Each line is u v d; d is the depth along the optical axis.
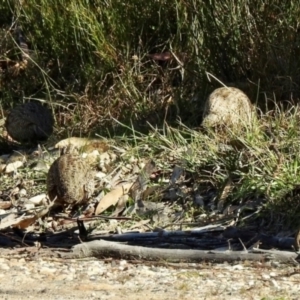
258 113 13.38
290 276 8.10
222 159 11.46
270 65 13.81
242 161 11.30
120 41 15.41
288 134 11.73
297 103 13.08
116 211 11.16
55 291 7.64
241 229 9.99
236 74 14.27
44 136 14.33
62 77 15.79
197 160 11.69
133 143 12.99
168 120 14.00
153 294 7.45
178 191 11.34
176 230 10.29
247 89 13.84
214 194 11.14
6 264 8.76
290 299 7.23
